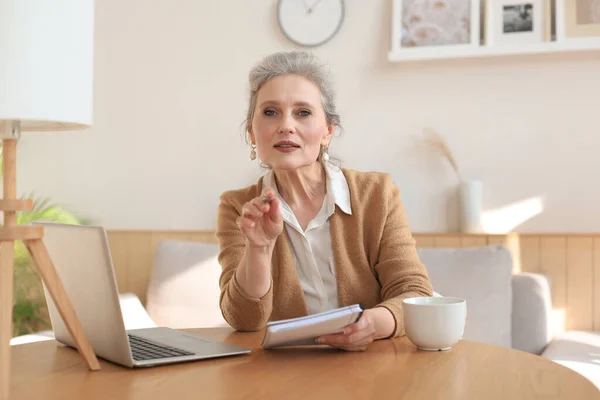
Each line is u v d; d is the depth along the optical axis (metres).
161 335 1.31
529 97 2.81
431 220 2.90
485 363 1.05
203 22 3.18
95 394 0.89
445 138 2.89
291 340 1.14
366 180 1.60
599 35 2.68
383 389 0.90
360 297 1.54
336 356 1.11
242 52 3.13
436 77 2.90
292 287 1.54
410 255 1.51
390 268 1.49
